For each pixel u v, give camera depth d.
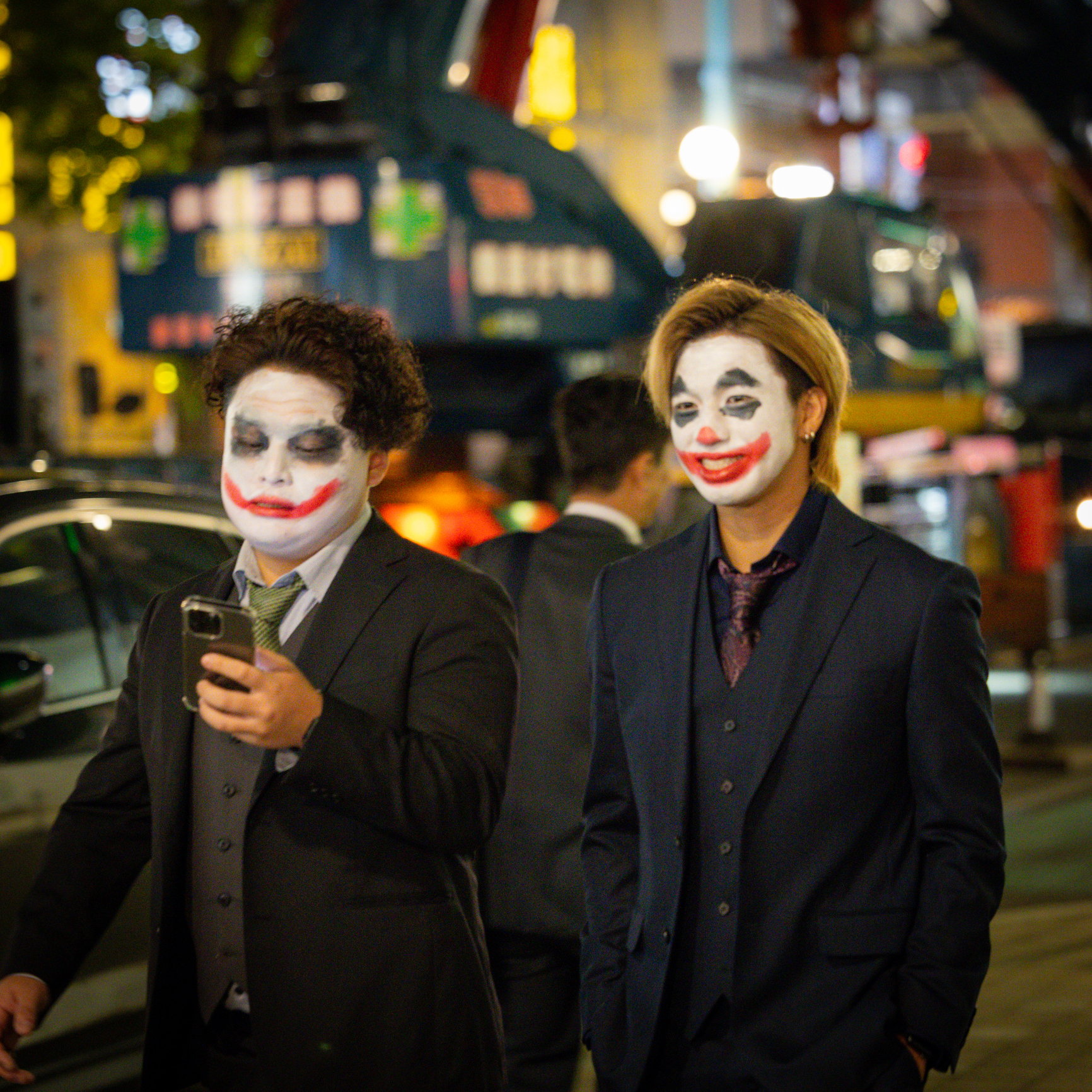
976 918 2.32
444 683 2.43
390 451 2.55
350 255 12.75
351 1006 2.33
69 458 5.33
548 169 13.59
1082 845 7.62
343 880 2.36
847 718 2.39
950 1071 2.37
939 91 43.06
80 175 18.05
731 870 2.41
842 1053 2.31
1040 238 43.19
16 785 3.74
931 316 13.54
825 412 2.58
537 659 3.49
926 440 13.08
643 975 2.45
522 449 13.87
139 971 3.97
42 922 2.54
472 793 2.36
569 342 13.66
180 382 13.32
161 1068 2.43
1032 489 11.86
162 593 2.61
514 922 3.43
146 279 13.20
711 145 16.28
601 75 29.44
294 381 2.41
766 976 2.36
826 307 2.93
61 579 4.04
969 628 2.43
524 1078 3.45
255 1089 2.39
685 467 2.54
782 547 2.49
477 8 13.62
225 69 13.79
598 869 2.62
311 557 2.47
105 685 4.04
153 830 2.47
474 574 2.54
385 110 13.27
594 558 3.55
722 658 2.50
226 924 2.42
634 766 2.52
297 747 2.26
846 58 18.05
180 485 4.80
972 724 2.39
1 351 10.52
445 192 12.75
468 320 12.93
